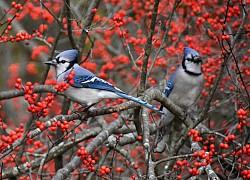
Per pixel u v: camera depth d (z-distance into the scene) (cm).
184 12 1470
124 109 1003
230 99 1312
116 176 1314
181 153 1323
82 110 1080
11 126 1590
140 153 1391
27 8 1431
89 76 1059
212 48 1424
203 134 1177
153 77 1561
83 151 892
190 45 1366
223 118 1479
